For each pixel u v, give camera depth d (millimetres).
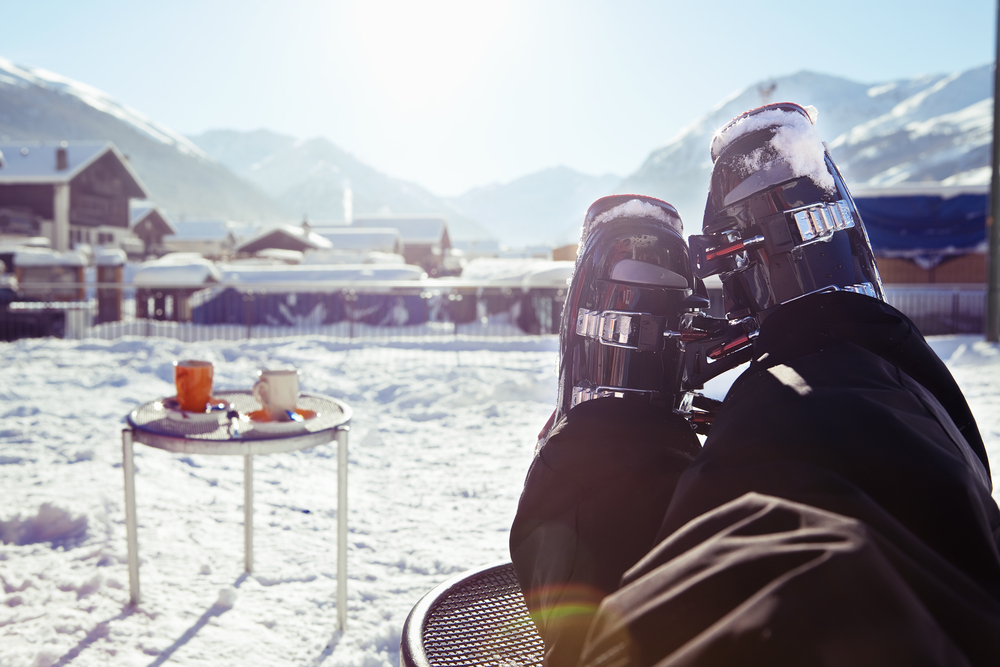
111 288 14477
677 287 944
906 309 13797
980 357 9094
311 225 85250
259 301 14711
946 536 350
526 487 757
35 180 56719
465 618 1151
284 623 2432
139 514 3447
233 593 2586
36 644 2193
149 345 10508
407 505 3844
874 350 557
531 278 14172
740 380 541
